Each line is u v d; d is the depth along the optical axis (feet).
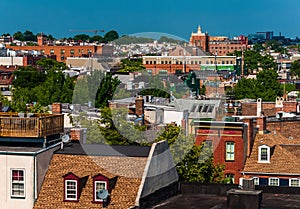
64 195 277.64
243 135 427.74
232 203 224.53
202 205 263.29
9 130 296.10
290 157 431.84
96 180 273.95
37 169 279.69
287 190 267.80
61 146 294.66
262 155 431.02
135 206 262.26
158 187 273.33
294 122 506.48
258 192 224.94
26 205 278.67
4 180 281.13
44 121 296.71
